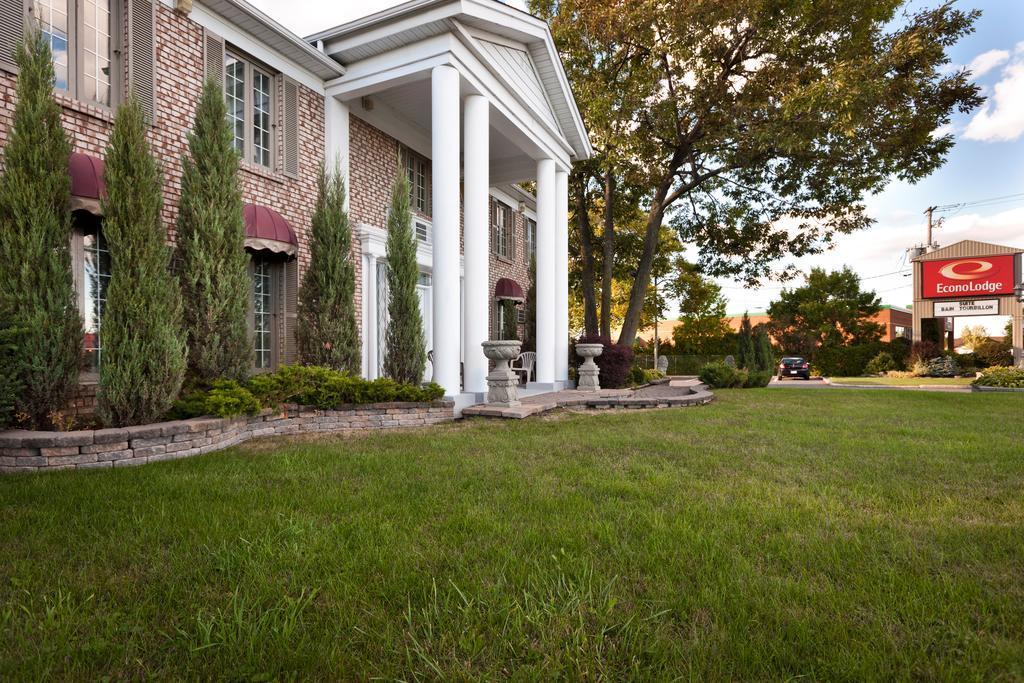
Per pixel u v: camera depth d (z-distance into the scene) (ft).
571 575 8.55
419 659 6.39
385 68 31.96
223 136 23.29
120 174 19.08
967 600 7.85
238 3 26.40
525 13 35.01
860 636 6.88
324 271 28.35
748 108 48.14
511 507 12.31
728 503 12.75
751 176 57.82
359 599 7.80
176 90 25.22
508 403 31.40
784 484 14.85
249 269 29.45
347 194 34.76
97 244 22.38
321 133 33.45
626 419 28.63
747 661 6.33
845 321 124.06
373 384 26.63
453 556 9.29
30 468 15.88
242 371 23.76
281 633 6.71
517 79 38.45
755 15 46.83
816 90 42.24
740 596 7.83
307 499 12.85
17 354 17.21
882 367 112.37
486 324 33.37
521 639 6.65
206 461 17.38
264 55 29.66
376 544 9.89
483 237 33.35
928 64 47.39
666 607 7.63
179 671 6.25
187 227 22.74
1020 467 16.78
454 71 30.71
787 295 131.95
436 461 17.51
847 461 17.74
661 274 89.92
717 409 33.99
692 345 130.52
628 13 47.75
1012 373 54.85
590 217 74.95
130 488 13.67
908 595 7.86
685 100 52.70
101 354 18.72
